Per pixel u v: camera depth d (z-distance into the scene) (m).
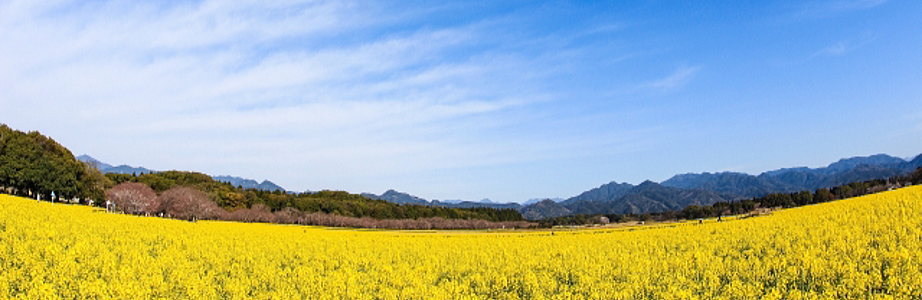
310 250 25.78
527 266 19.97
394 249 27.05
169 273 16.86
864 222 24.80
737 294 12.98
